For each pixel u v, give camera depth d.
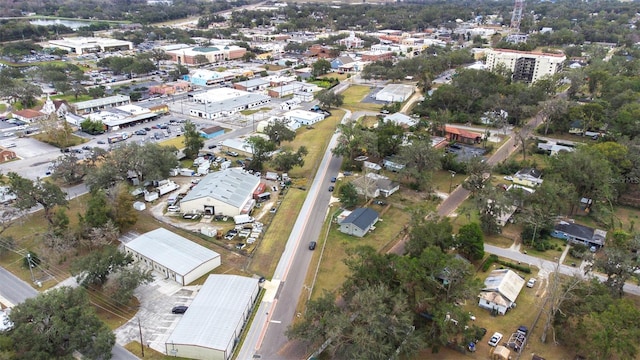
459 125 173.38
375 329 59.66
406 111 191.75
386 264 71.00
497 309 74.25
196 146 136.50
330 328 61.59
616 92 178.38
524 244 94.81
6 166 129.38
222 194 106.50
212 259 84.44
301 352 65.00
